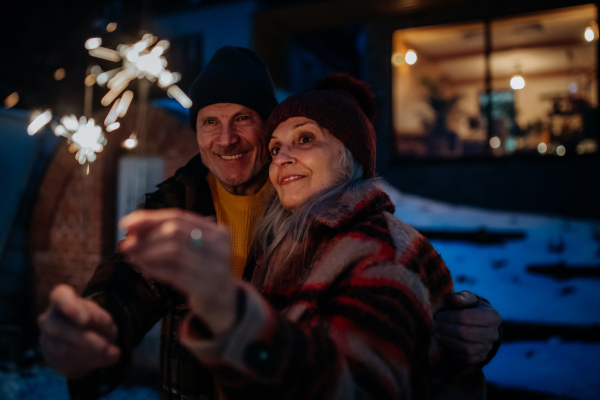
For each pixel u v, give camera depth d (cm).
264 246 115
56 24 791
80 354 60
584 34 670
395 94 691
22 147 502
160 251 48
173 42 906
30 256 475
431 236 453
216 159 151
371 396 60
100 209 440
